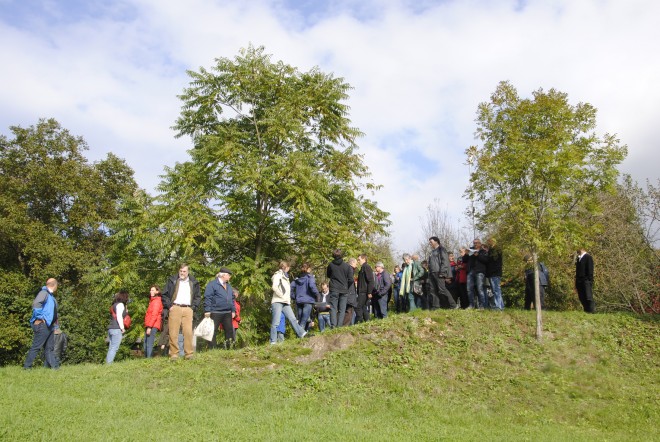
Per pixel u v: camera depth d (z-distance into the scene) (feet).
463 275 51.21
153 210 60.95
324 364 35.94
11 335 94.38
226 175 63.62
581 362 38.01
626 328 42.63
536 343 39.96
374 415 28.60
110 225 64.90
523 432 26.58
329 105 74.74
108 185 118.83
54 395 27.73
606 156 41.88
